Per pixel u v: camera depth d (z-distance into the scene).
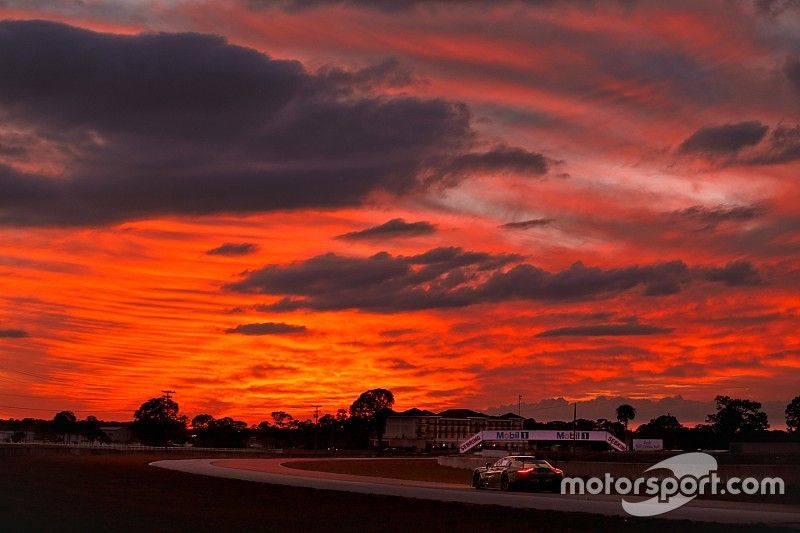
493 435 112.56
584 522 27.22
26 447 98.75
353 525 27.39
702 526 25.56
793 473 47.12
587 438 110.00
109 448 122.62
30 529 25.80
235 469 70.81
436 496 39.78
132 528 26.12
